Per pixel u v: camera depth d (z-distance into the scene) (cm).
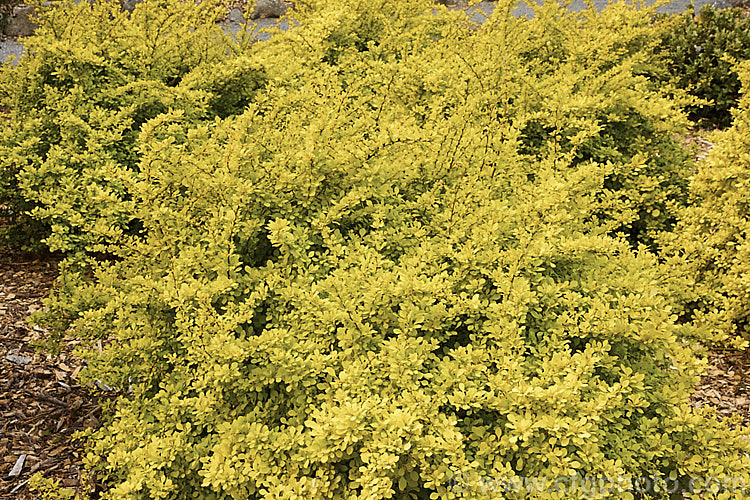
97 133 485
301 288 278
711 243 463
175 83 575
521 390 232
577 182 331
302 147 314
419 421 236
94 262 371
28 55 543
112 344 299
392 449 217
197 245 290
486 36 579
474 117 438
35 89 524
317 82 440
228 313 268
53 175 490
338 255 288
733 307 439
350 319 261
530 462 236
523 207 307
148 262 314
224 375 250
